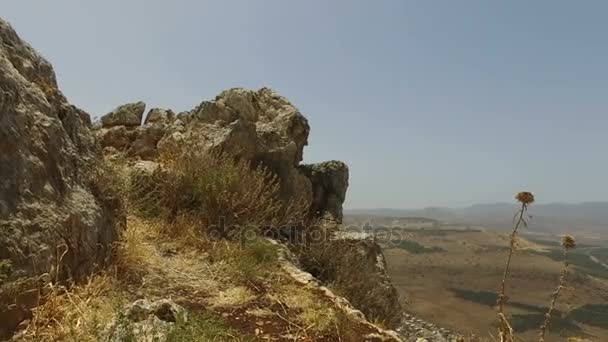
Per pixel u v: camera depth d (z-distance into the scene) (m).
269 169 9.73
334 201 11.11
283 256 6.99
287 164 9.96
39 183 3.97
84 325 3.46
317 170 11.27
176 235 6.76
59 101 5.15
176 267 5.66
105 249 4.88
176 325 3.37
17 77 4.20
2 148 3.59
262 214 8.17
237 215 7.60
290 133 10.74
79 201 4.54
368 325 4.87
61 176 4.39
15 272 3.28
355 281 8.27
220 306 4.78
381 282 9.34
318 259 8.36
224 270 5.80
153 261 5.63
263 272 5.91
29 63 4.91
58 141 4.53
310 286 5.82
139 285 4.87
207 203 7.60
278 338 4.18
